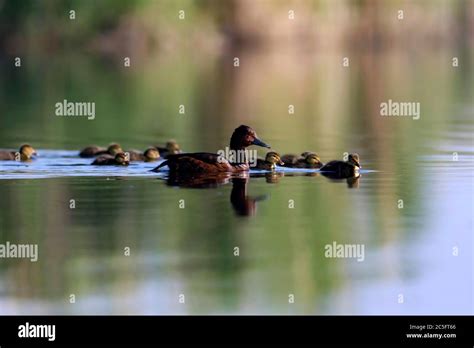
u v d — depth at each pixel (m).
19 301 12.88
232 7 64.06
